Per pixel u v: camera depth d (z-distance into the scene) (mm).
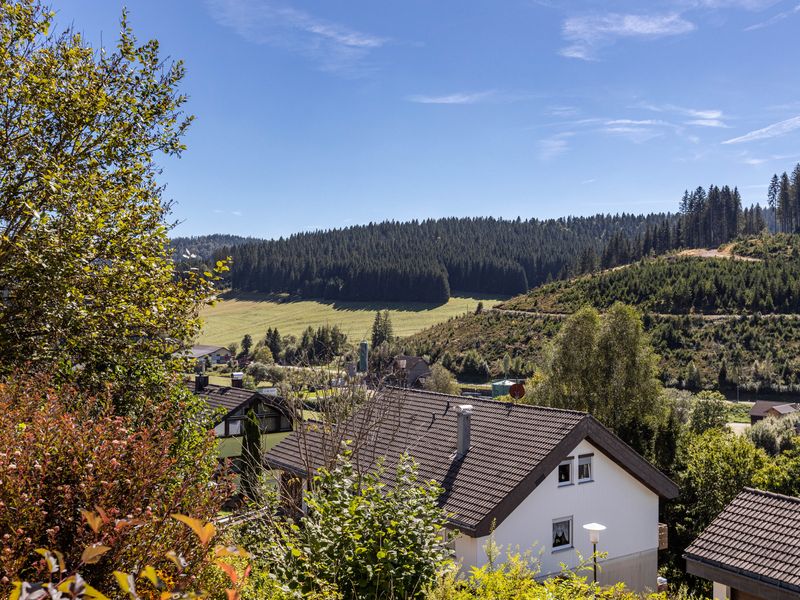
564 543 16453
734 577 12477
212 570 4301
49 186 10281
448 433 18516
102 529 3777
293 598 6070
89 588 1769
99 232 11562
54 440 4484
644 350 40375
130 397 11070
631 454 17203
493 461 16375
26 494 3891
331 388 13570
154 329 12078
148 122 12953
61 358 11047
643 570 17797
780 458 26219
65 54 12172
